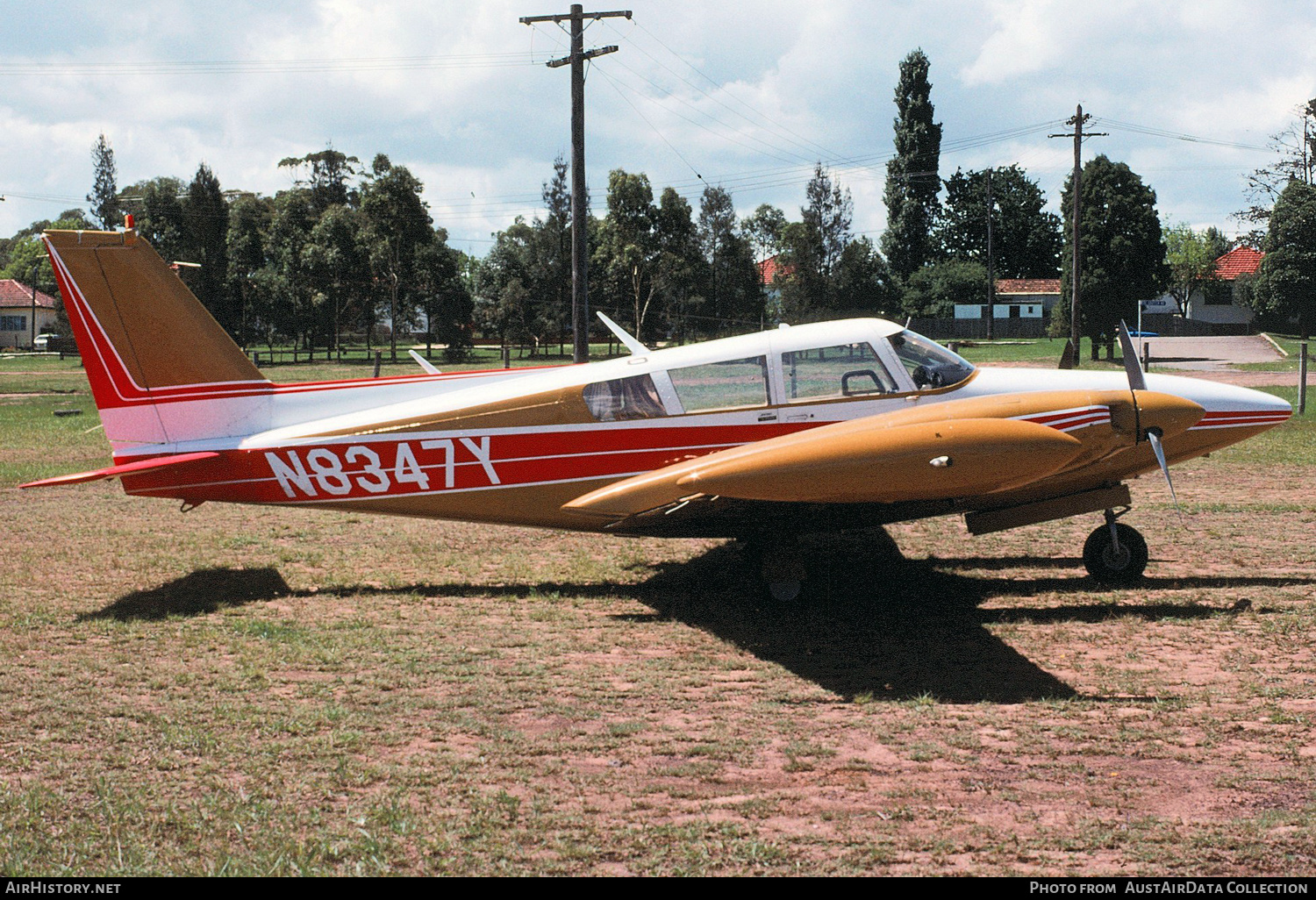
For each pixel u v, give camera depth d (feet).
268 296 229.66
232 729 17.30
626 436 26.86
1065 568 28.84
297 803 14.40
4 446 57.62
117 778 15.29
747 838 13.28
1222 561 29.01
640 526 26.91
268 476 27.37
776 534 26.11
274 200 286.87
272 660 21.35
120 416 27.20
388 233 233.35
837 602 25.96
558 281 236.02
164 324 27.09
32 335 296.71
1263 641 21.50
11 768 15.72
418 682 19.92
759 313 237.45
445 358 216.95
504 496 27.27
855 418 26.73
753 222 280.31
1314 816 13.58
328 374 162.91
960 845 13.04
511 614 25.38
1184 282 233.76
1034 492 26.99
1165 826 13.41
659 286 221.25
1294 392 77.41
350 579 29.25
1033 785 14.83
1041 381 27.40
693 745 16.56
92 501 42.37
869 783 14.99
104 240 26.61
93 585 28.35
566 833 13.42
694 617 24.90
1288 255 177.27
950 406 24.97
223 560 31.60
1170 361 141.18
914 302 233.76
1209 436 27.20
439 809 14.20
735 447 26.81
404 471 27.22
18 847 12.98
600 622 24.50
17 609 25.70
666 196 231.91
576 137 61.11
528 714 18.13
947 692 19.07
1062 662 20.65
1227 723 17.01
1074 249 128.47
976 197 284.61
